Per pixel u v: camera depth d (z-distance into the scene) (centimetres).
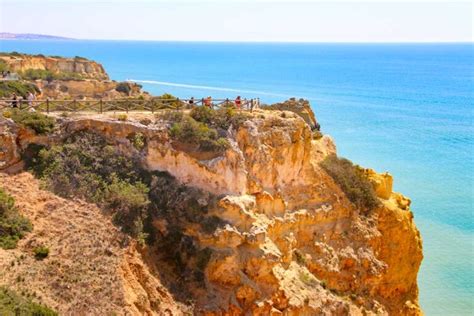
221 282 3312
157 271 3173
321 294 3609
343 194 4209
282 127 3938
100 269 2869
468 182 8038
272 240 3631
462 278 5350
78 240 2961
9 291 2444
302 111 5006
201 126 3641
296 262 3791
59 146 3456
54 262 2781
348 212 4181
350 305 3884
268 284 3378
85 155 3456
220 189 3528
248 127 3747
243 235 3381
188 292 3206
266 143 3822
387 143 10325
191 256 3309
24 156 3388
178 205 3438
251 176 3694
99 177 3384
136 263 3059
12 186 3169
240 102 4259
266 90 16975
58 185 3266
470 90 19500
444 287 5191
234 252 3341
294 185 3981
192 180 3550
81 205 3195
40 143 3472
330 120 12444
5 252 2719
